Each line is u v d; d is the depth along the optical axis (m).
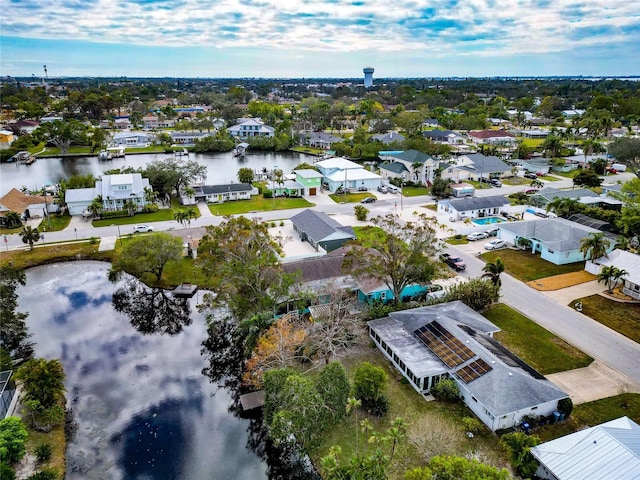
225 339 45.44
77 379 38.41
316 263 50.25
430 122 193.88
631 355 39.19
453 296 46.16
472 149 137.62
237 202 88.12
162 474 29.45
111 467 29.86
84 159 135.62
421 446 29.28
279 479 29.31
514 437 27.91
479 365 34.12
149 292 54.12
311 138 157.50
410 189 97.31
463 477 23.08
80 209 78.69
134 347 43.56
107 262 61.06
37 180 107.38
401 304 45.19
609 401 33.66
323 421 28.42
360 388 32.75
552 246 58.38
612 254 54.28
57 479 28.20
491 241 65.69
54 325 46.84
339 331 38.66
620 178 104.12
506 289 51.25
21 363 40.00
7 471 25.81
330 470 24.48
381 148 130.88
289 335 36.66
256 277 41.91
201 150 150.00
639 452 24.80
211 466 30.23
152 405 35.72
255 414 34.97
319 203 87.06
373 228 48.00
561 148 126.25
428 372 34.75
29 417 32.91
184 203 85.56
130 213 77.75
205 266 44.78
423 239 45.91
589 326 43.53
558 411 31.92
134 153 142.88
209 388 38.03
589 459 25.17
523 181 103.06
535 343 40.81
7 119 197.62
